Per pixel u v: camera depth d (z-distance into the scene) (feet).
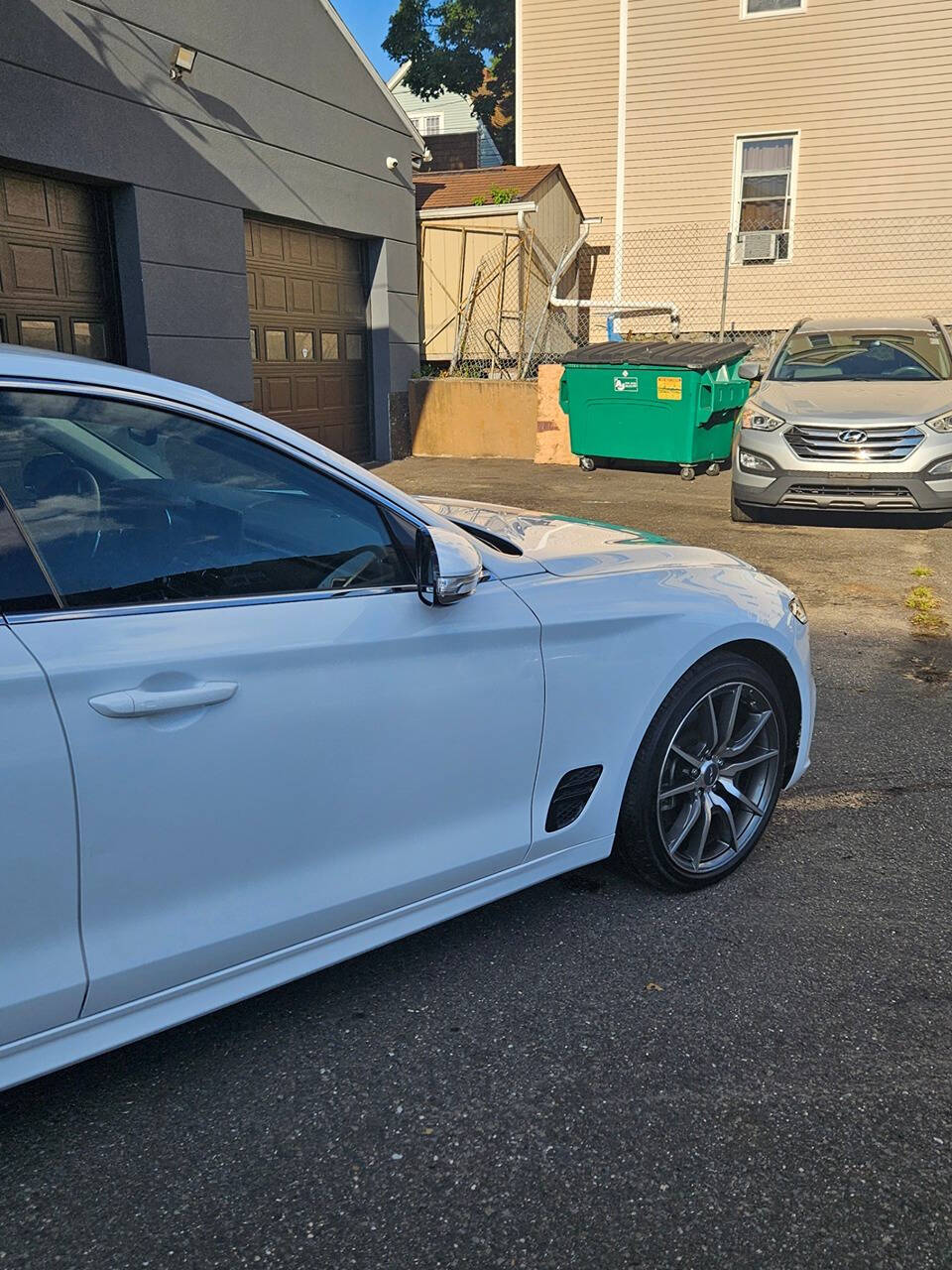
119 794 6.24
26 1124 7.09
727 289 53.67
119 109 27.86
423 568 7.57
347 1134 7.00
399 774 7.67
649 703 9.24
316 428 39.73
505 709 8.23
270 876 7.14
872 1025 8.11
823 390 27.96
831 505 26.20
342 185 38.19
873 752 13.56
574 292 56.54
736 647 10.12
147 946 6.57
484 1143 6.91
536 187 48.29
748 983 8.67
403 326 43.55
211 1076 7.58
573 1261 6.03
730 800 10.36
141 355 29.86
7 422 6.22
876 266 52.13
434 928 9.55
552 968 8.89
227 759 6.70
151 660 6.32
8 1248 6.08
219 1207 6.39
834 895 10.09
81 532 6.41
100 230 29.09
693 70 52.65
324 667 7.10
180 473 6.86
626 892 10.19
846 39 49.98
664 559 10.23
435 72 83.25
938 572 23.25
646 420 36.24
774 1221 6.29
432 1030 8.09
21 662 5.88
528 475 38.01
